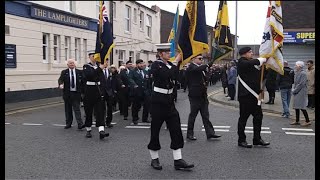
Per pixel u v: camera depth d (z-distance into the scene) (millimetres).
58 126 9250
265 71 6898
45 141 7328
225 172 5105
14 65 14539
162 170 5223
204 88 7457
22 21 14867
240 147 6723
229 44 6578
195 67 7156
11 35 14250
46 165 5508
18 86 14859
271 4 6598
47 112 12148
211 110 12656
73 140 7430
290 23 17328
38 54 16172
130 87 9695
